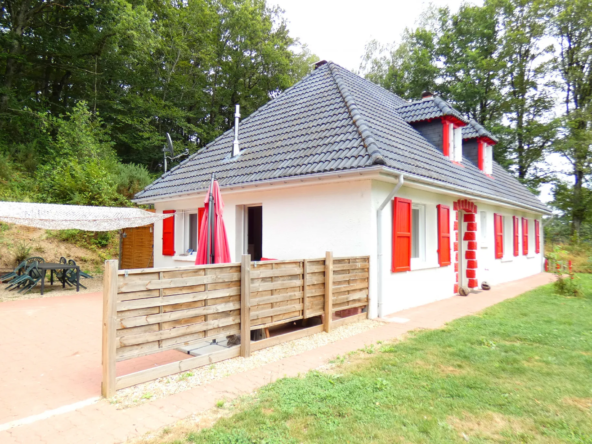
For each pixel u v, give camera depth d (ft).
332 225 26.68
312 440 10.62
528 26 90.02
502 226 49.37
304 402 12.91
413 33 108.78
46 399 13.41
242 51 97.45
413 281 30.30
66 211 33.04
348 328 23.26
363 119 29.99
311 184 27.17
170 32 82.58
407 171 24.95
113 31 64.90
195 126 90.68
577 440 10.82
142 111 79.71
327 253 22.08
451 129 40.91
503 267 49.39
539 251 67.62
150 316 14.19
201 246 21.53
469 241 40.24
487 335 21.84
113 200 53.67
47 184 50.55
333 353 18.61
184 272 15.24
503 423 11.76
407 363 17.01
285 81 99.60
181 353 19.35
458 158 42.32
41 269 34.53
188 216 40.40
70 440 10.69
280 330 24.16
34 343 20.20
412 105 43.19
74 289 36.83
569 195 88.33
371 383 14.61
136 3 71.20
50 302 30.86
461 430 11.32
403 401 13.15
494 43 93.97
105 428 11.36
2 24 65.00
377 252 25.76
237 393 13.88
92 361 17.52
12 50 63.36
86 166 51.72
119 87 81.10
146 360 18.24
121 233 46.57
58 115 74.49
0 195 46.65
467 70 95.09
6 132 62.95
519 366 16.67
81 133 59.11
